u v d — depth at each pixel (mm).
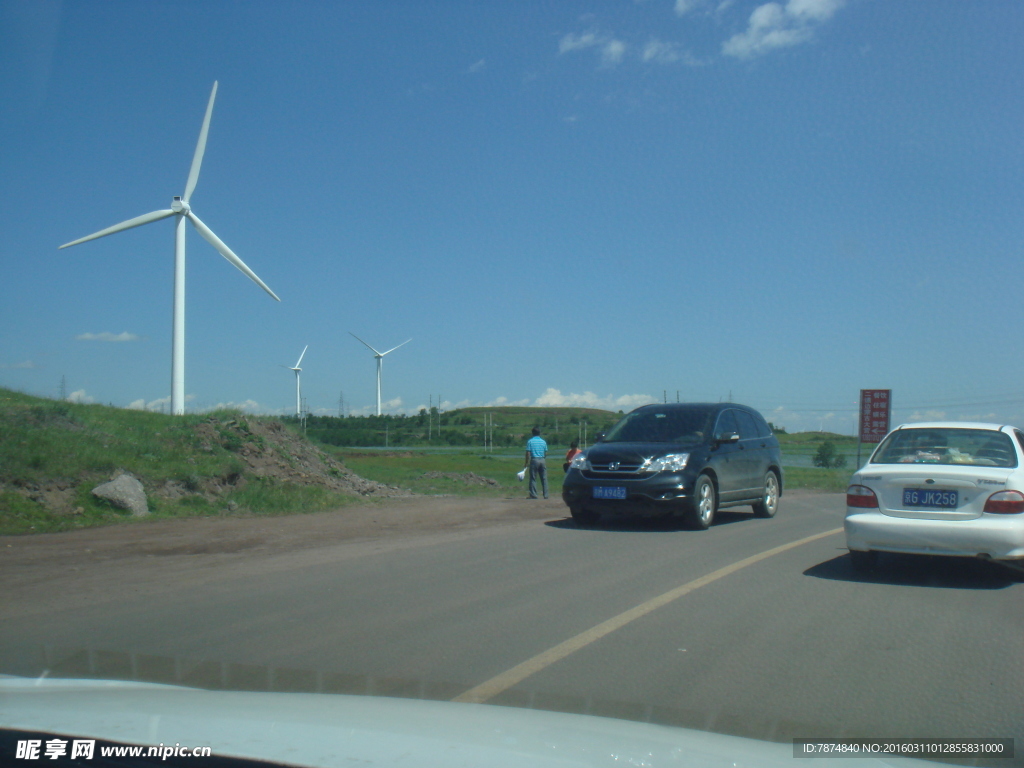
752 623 5891
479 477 24203
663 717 3938
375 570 8148
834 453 48562
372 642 5383
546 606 6453
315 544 10086
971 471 7180
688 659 4984
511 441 79250
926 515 7238
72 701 2809
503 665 4859
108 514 11875
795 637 5496
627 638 5480
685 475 11117
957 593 6945
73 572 8062
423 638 5488
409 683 4500
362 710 2885
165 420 17844
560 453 62438
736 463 12398
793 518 13336
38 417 14430
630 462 11281
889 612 6223
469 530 11516
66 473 12312
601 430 12875
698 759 2480
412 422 97500
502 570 8109
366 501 16094
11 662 4914
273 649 5211
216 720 2574
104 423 15812
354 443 76875
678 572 7945
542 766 2240
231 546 9875
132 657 5020
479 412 122688
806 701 4203
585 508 11555
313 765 2123
